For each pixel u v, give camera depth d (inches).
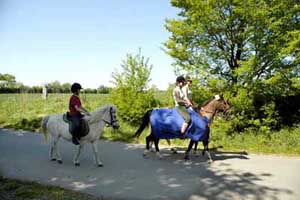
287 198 282.5
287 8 530.9
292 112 620.4
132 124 685.3
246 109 554.3
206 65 554.3
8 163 405.4
